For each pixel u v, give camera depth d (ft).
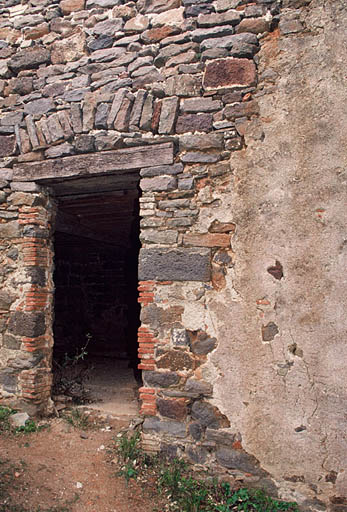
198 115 12.35
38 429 13.47
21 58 14.56
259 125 11.75
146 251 12.44
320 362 10.78
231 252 11.78
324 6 11.38
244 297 11.51
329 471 10.54
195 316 11.89
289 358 11.03
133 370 24.54
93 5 13.91
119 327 31.32
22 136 14.42
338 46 11.20
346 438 10.47
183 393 11.79
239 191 11.81
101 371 24.02
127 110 12.96
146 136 12.82
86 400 17.28
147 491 10.91
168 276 12.18
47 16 14.46
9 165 14.67
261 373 11.21
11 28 15.02
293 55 11.57
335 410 10.59
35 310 14.39
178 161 12.45
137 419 14.47
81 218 21.77
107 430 13.96
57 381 19.39
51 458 11.98
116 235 26.30
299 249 11.16
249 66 11.94
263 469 11.04
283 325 11.13
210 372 11.64
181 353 11.93
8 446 12.30
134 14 13.41
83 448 12.67
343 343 10.65
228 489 10.99
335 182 10.99
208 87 12.25
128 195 16.87
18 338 14.28
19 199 14.48
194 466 11.51
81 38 13.93
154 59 12.99
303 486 10.70
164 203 12.41
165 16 12.98
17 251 14.55
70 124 13.73
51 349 15.08
